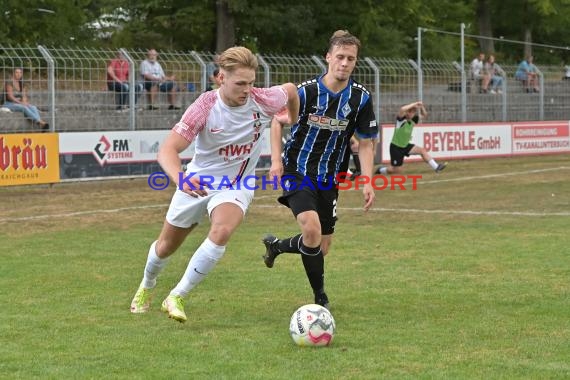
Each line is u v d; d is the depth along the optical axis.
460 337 16.95
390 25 115.19
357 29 100.88
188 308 19.59
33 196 43.56
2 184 45.44
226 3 90.00
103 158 50.00
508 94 69.62
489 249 27.34
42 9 91.56
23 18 91.44
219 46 90.69
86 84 49.62
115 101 50.84
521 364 15.12
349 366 15.02
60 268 24.55
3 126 46.59
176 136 17.08
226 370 14.82
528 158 68.31
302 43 97.44
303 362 15.27
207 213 20.02
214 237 17.53
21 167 46.25
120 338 16.95
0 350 16.12
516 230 31.48
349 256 26.25
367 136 19.58
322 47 98.19
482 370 14.77
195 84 53.91
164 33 101.44
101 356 15.72
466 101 66.69
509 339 16.80
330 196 19.47
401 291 21.28
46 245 28.78
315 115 18.97
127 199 42.56
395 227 32.56
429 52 125.56
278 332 17.42
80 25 102.06
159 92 52.53
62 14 96.25
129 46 100.62
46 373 14.72
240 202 17.84
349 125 19.27
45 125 48.09
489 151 67.44
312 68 57.88
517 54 148.00
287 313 19.12
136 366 15.09
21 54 51.28
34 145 46.84
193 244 29.38
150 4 98.00
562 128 72.81
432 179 52.00
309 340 16.19
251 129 17.55
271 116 17.80
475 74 67.50
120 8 106.06
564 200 41.22
